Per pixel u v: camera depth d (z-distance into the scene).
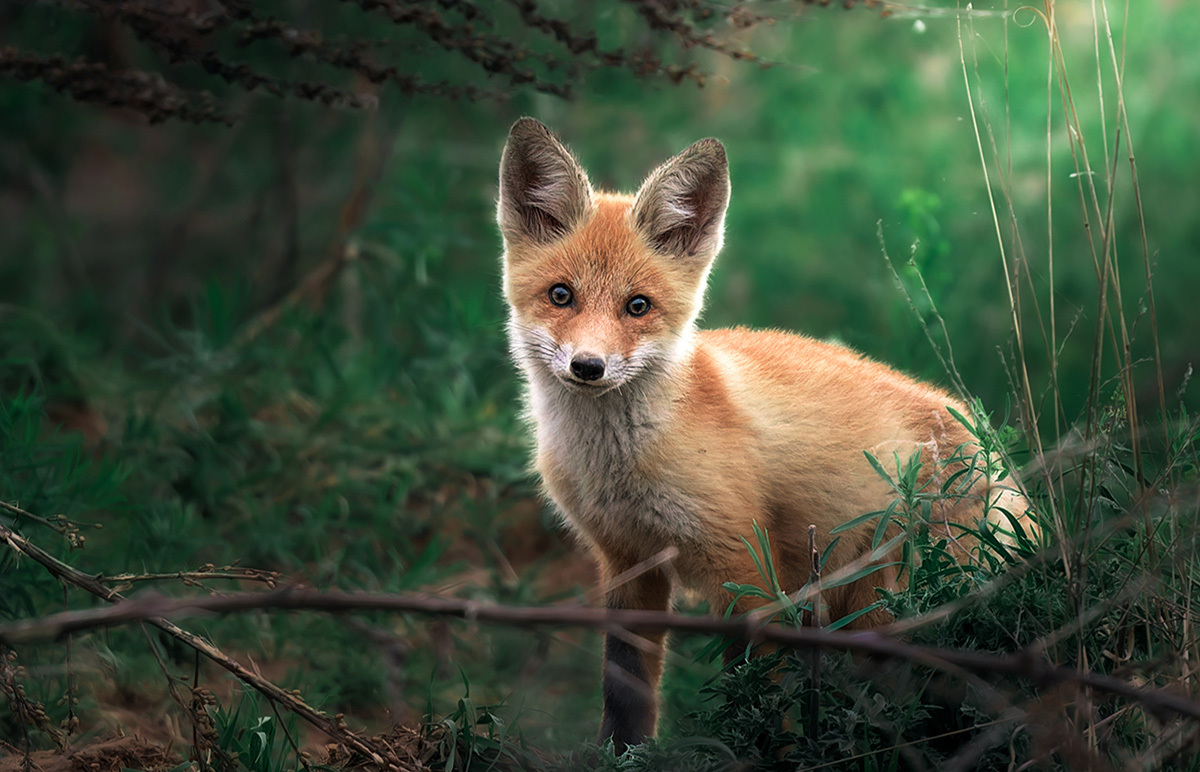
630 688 7.57
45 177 16.91
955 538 6.76
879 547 6.25
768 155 16.81
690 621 3.72
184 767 6.55
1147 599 5.96
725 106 17.80
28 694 7.55
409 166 16.53
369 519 11.29
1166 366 12.24
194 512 10.39
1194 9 15.52
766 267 15.83
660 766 6.10
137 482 10.94
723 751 6.09
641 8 8.38
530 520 11.97
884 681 5.99
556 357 7.69
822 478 7.87
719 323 15.66
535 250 8.30
